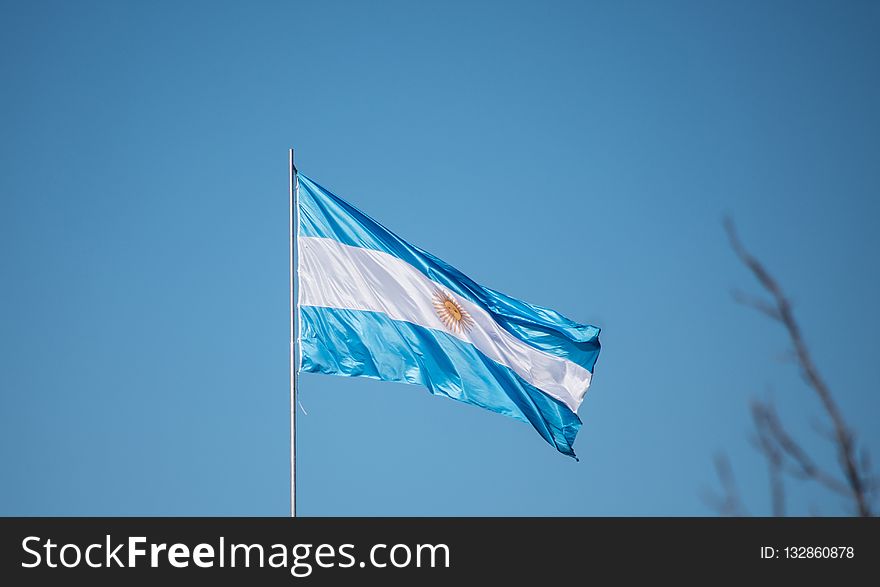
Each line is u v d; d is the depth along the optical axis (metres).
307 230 60.38
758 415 20.67
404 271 60.22
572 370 62.59
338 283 59.22
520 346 62.38
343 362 57.62
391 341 58.34
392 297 59.38
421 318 59.28
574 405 62.34
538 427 59.19
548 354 62.56
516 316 62.59
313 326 58.12
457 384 58.62
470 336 60.00
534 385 62.03
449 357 58.97
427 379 58.16
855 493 19.48
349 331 58.25
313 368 57.28
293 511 52.53
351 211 61.00
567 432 61.97
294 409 55.25
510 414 58.75
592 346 62.53
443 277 60.75
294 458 53.72
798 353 20.73
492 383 59.19
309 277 59.28
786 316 21.22
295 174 61.31
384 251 60.41
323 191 61.25
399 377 57.78
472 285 61.69
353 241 60.25
